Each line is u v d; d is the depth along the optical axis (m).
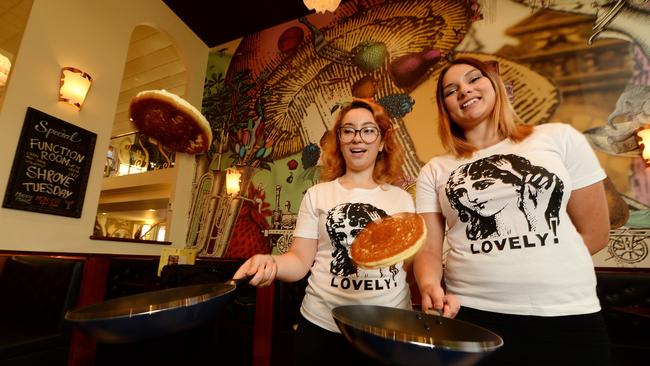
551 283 0.74
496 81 0.99
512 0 2.56
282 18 3.41
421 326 0.69
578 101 2.22
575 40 2.32
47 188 2.25
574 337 0.71
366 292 0.94
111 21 2.77
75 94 2.40
